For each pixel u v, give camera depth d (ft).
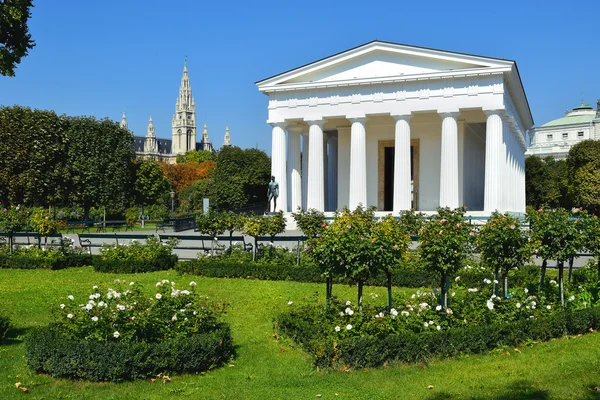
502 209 170.40
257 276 101.55
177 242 122.31
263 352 57.62
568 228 72.02
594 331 64.18
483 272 89.25
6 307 79.61
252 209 352.90
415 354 53.26
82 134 254.68
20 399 44.39
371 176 208.85
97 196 257.75
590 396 42.73
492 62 167.22
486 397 43.21
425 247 63.67
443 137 172.65
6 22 74.74
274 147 190.49
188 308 54.80
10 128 233.96
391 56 179.01
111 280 102.32
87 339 50.34
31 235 137.90
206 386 47.70
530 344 58.13
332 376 50.03
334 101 184.03
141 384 47.98
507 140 189.37
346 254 60.13
